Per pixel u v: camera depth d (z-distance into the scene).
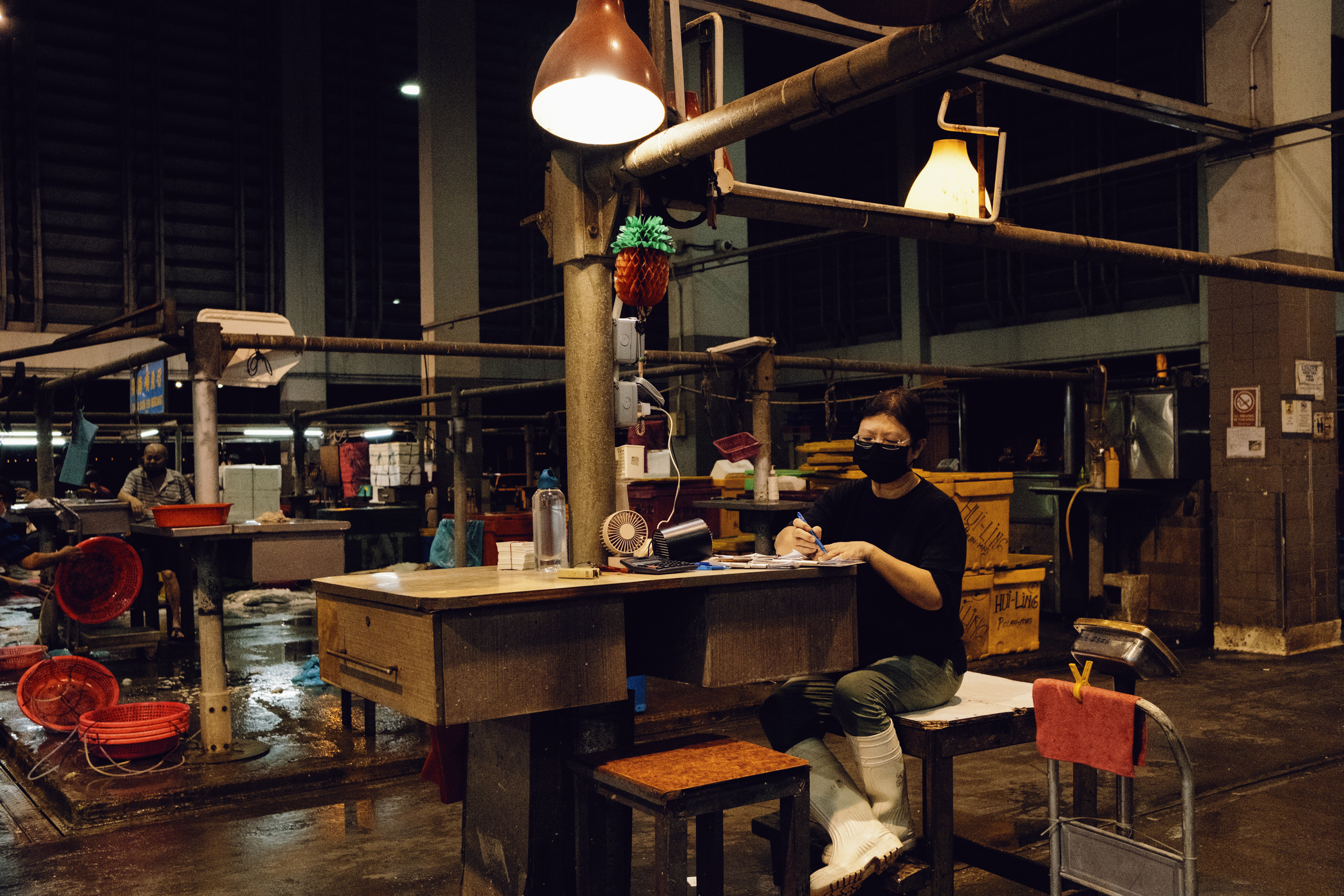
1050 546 9.10
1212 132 7.43
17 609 11.43
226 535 4.89
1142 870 2.32
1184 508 8.23
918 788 4.38
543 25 19.73
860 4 2.30
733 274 15.25
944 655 2.89
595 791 2.35
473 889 2.69
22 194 15.53
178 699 6.15
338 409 11.51
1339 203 13.72
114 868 3.58
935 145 4.20
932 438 15.50
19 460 16.64
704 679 2.38
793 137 20.41
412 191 19.11
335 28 18.28
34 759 4.78
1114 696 2.33
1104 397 8.33
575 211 2.75
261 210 17.69
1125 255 4.53
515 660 2.14
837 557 2.67
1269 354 7.52
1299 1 7.69
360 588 2.31
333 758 4.76
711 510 7.44
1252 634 7.59
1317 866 3.46
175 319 5.14
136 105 16.45
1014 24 2.24
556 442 14.16
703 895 2.38
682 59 2.93
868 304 19.72
